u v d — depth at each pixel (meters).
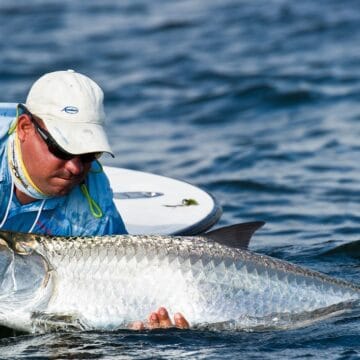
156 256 17.05
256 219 26.48
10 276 16.72
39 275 16.80
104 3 63.66
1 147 16.98
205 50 51.22
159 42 53.41
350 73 44.94
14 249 16.80
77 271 16.88
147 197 23.95
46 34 55.78
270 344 16.56
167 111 41.38
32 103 16.61
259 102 41.47
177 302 16.94
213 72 46.47
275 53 49.81
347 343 16.58
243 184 30.06
